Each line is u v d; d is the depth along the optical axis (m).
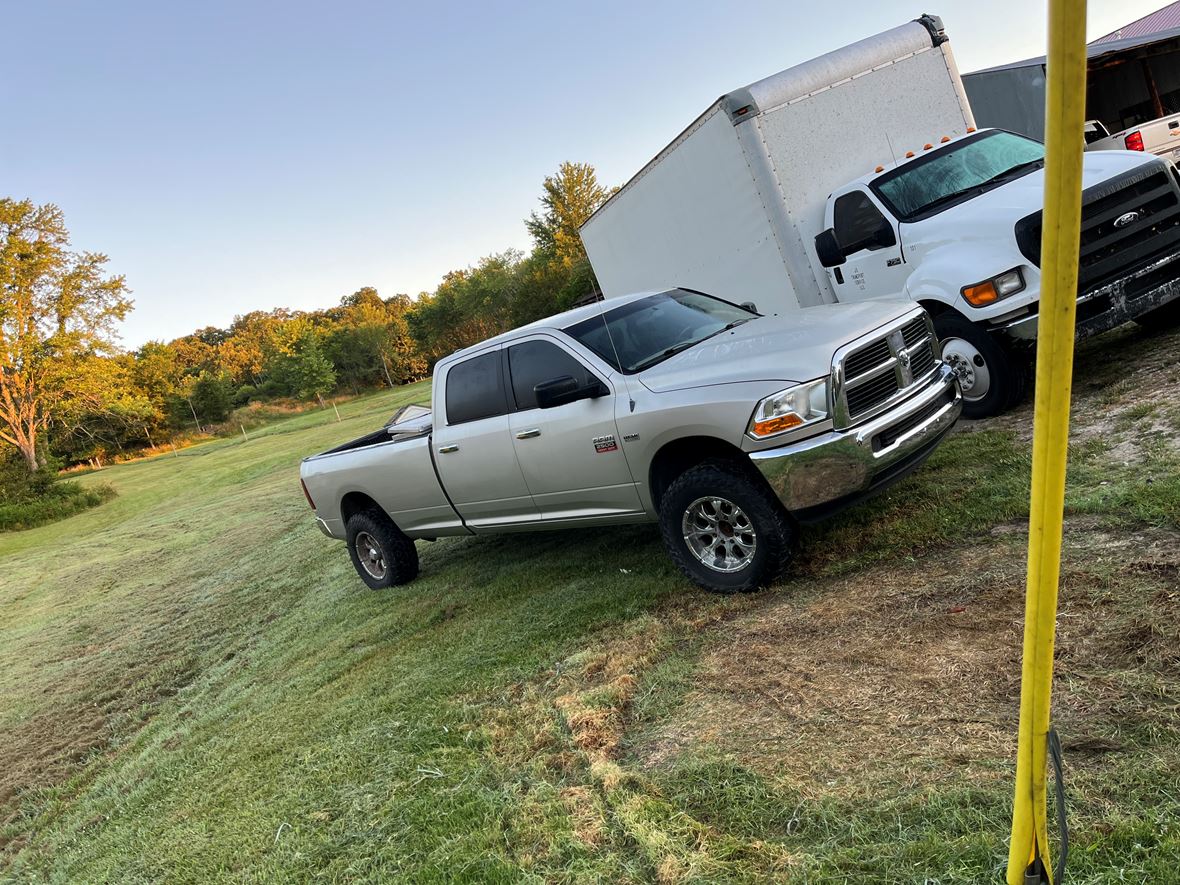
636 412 4.88
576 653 4.57
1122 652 2.84
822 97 7.87
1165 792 2.18
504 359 5.85
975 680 3.00
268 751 4.90
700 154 8.75
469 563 7.62
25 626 13.26
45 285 56.66
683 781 3.01
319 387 74.12
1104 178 5.77
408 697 4.82
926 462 5.66
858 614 3.86
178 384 92.31
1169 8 22.25
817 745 2.95
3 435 55.47
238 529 16.95
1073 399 5.85
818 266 7.88
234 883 3.47
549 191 55.12
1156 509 3.69
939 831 2.31
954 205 6.64
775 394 4.26
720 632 4.23
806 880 2.30
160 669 8.36
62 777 6.27
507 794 3.35
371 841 3.37
